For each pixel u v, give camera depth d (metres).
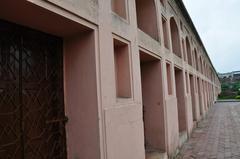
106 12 4.48
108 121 4.20
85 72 4.10
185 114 11.76
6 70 3.30
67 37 4.26
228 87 67.12
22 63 3.54
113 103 4.45
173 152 8.46
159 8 8.14
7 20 3.34
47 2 3.14
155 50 7.36
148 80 8.05
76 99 4.14
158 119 7.86
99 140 3.97
